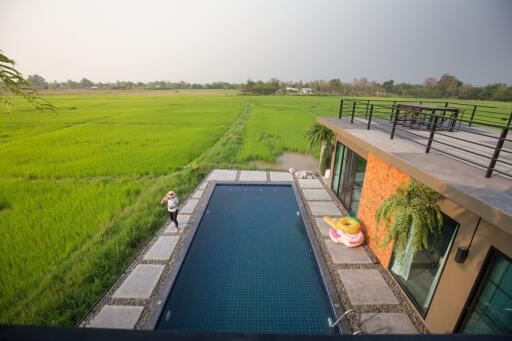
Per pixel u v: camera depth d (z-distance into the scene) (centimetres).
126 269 607
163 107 4512
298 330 498
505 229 290
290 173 1268
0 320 480
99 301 521
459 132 848
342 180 951
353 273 601
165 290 544
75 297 527
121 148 1722
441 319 441
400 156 516
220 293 575
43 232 746
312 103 5391
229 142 1902
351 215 856
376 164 656
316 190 1064
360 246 694
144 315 493
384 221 604
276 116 3341
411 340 80
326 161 1158
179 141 1928
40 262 629
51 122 2847
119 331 79
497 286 360
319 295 573
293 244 750
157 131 2336
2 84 266
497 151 383
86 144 1830
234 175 1228
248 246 740
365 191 716
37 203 924
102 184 1090
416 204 463
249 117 3275
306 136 1238
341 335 79
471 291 388
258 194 1070
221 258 687
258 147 1755
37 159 1463
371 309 511
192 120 3044
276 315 527
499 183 381
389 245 584
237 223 859
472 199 335
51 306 500
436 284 462
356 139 698
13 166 1336
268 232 809
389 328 475
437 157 513
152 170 1284
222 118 3225
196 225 793
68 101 5694
